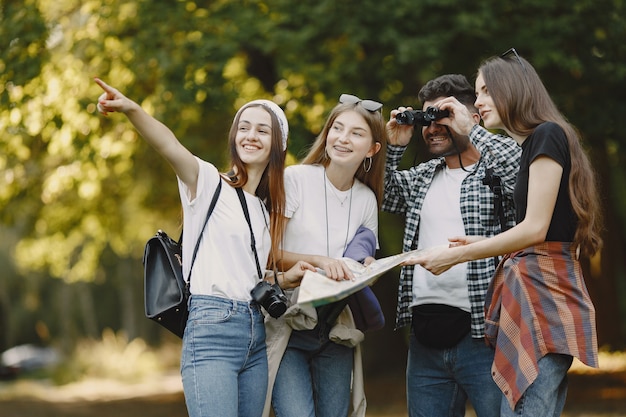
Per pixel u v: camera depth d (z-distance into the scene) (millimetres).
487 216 3793
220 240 3539
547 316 3244
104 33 9898
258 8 9680
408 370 4059
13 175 12469
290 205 3826
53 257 18734
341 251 3904
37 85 9914
